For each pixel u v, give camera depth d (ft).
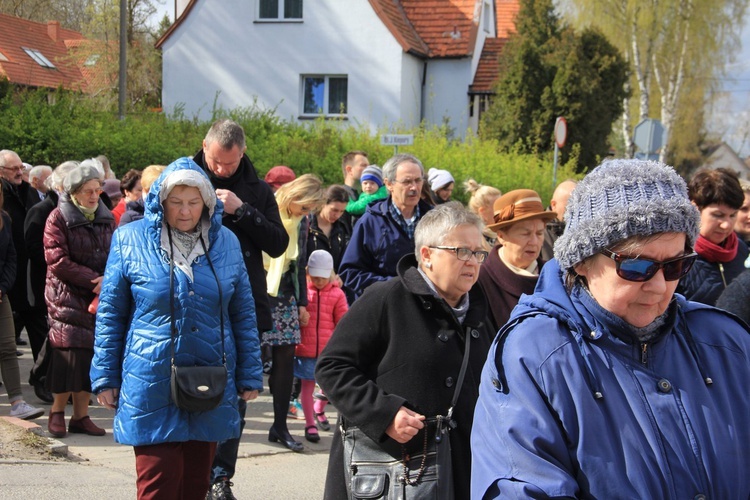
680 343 7.21
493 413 7.11
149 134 45.14
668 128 111.75
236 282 13.75
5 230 22.09
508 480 6.81
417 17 84.58
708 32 107.96
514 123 73.87
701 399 6.98
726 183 14.51
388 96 76.79
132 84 100.48
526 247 14.43
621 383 6.95
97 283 20.67
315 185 21.03
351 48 76.95
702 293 14.53
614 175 7.04
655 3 106.52
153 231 13.16
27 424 20.45
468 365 11.29
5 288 21.91
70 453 19.53
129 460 19.44
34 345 25.73
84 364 20.90
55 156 42.14
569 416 6.84
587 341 7.07
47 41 121.29
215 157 17.06
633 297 6.92
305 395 22.62
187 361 12.94
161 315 12.90
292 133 51.13
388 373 11.15
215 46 78.84
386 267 19.44
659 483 6.68
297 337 21.29
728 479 6.83
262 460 20.48
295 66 77.77
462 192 50.21
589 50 75.10
